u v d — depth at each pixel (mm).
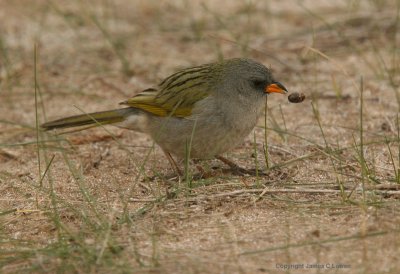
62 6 21359
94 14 20172
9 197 11117
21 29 19766
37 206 10602
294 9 20484
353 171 11406
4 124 14422
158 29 19578
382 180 10727
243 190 10461
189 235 9289
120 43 18312
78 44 18672
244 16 20203
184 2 21125
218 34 18812
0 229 9922
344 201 9938
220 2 21516
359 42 17828
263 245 8867
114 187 11391
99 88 16328
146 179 11453
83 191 10562
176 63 17422
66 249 8945
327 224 9320
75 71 17125
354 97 14930
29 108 15320
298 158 11914
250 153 12633
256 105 11586
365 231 8961
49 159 12672
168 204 10266
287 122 14031
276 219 9602
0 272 8711
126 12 20938
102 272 8492
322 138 13141
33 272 8656
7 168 12422
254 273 8234
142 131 12109
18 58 17688
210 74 11508
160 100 11586
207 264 8484
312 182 10969
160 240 9203
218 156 11945
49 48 18484
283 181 11086
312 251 8648
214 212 9953
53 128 12336
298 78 16328
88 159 12672
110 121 12188
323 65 16891
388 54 17000
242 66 11453
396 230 8953
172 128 11531
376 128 13438
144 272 8383
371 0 19891
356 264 8297
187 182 10688
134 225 9617
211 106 11320
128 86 16359
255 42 18297
